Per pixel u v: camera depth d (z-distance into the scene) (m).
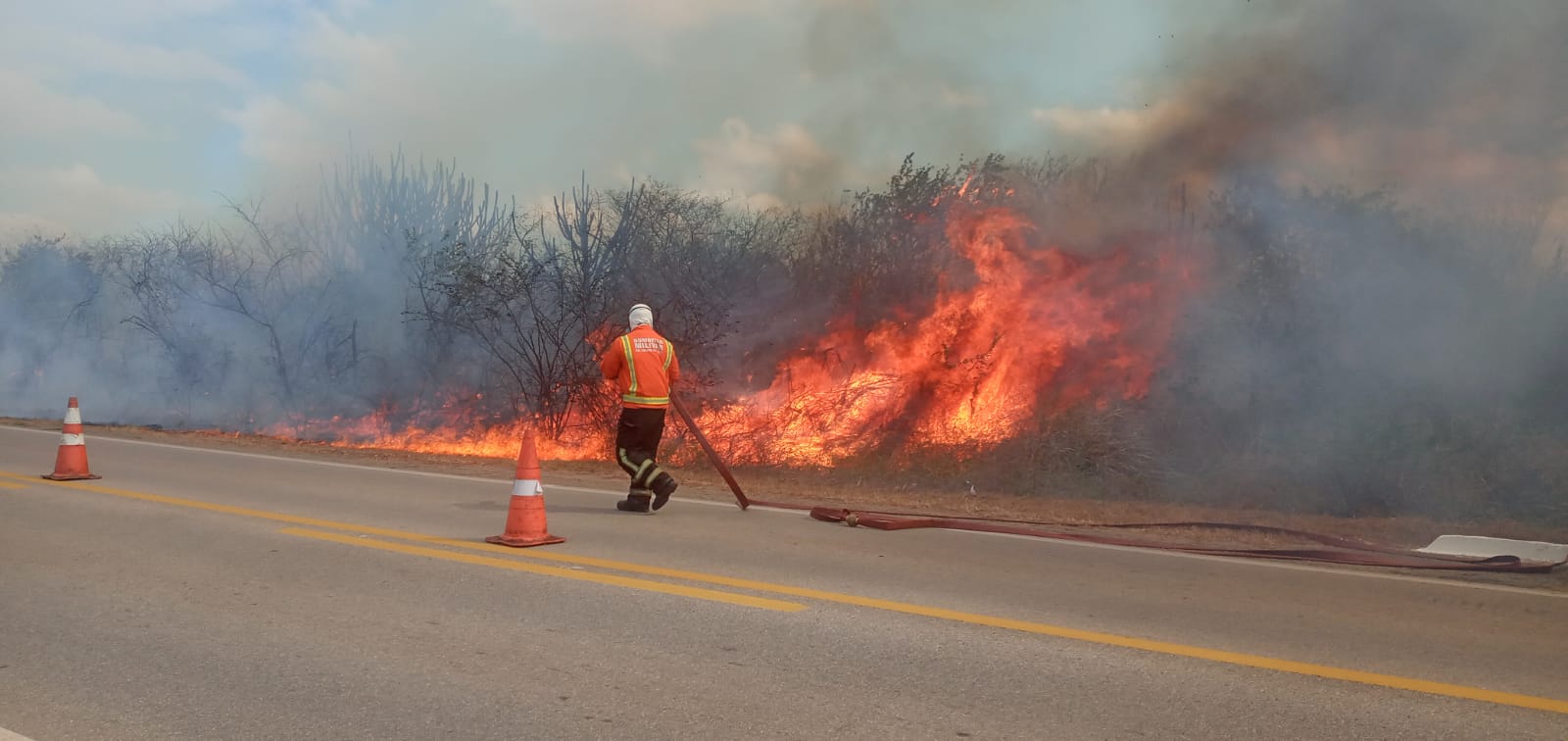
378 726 4.20
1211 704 4.57
